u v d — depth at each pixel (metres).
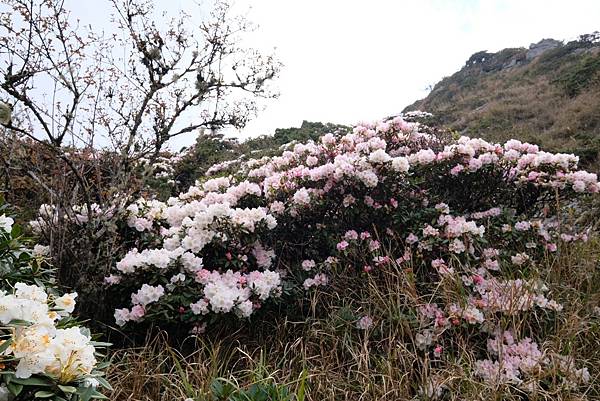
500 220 3.80
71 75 3.28
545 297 3.21
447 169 4.00
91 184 3.45
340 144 4.47
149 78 3.55
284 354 2.76
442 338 2.87
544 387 2.63
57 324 1.74
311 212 3.73
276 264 3.76
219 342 2.81
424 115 13.18
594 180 3.99
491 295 3.01
